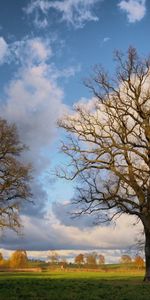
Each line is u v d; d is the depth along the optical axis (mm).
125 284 30734
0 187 47781
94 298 22062
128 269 73500
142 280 35250
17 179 47719
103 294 23953
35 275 55250
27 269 83250
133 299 21984
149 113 34875
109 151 34969
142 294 24047
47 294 23219
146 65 35375
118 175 34344
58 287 27344
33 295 22469
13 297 21281
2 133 48219
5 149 47969
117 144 34906
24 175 48156
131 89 35344
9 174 47781
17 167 48250
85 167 35594
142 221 33906
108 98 35812
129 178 34188
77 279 38094
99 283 31422
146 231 33625
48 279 38156
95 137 35625
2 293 23109
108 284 30578
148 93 35156
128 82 35406
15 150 48469
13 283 30703
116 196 34375
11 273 66062
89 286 28531
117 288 27438
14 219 47438
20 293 23250
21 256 88875
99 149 35250
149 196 33750
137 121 35125
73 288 26922
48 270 81938
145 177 34031
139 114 35031
